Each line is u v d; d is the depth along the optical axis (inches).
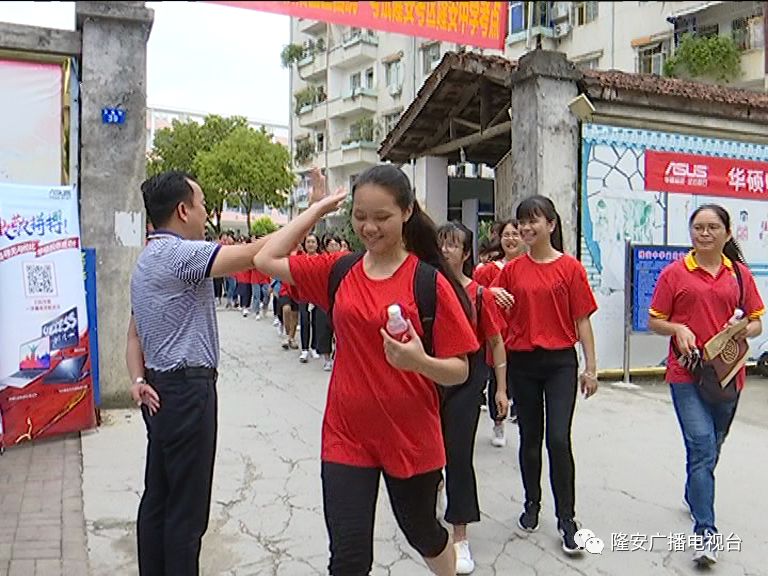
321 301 105.6
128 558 143.7
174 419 111.5
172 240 113.2
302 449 220.5
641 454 218.7
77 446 218.7
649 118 335.0
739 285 147.2
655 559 146.3
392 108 1236.5
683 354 143.5
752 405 297.6
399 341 90.9
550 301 150.2
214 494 180.5
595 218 327.6
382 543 152.6
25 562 140.7
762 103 354.0
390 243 97.9
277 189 1189.7
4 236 212.5
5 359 212.8
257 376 346.3
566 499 148.1
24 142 251.1
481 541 154.8
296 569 140.6
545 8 895.1
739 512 173.0
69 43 254.5
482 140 391.5
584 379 154.2
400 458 98.5
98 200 257.4
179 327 111.6
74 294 227.6
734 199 361.1
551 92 313.7
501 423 226.7
